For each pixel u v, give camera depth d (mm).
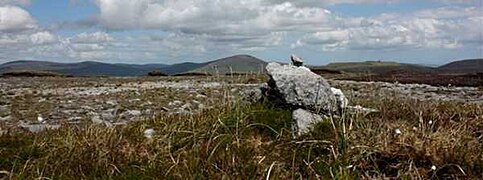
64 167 7898
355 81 43938
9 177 7508
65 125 12195
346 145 8188
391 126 9180
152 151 8562
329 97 10469
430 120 9664
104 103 23156
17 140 9227
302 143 8602
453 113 10766
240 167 7699
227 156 8039
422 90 31375
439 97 25719
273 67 11445
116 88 37812
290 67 11461
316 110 10266
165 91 32031
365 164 7781
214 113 10305
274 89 11047
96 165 7910
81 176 7691
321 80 10719
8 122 16172
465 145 8133
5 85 44688
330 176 7523
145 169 7762
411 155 7719
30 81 54375
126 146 8680
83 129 10086
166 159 8164
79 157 8141
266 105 10750
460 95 27484
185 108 20125
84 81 53875
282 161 8148
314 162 7918
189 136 9078
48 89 37250
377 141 8219
